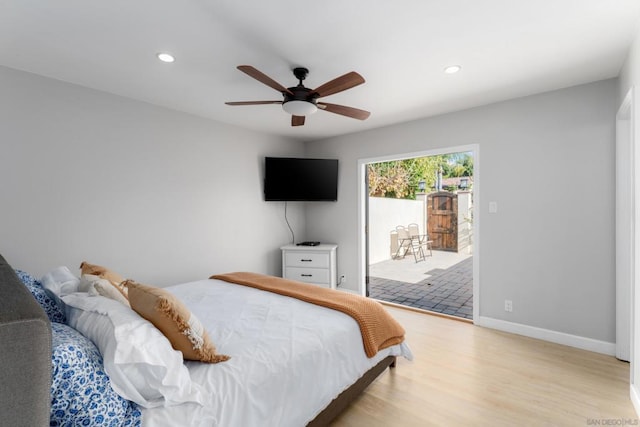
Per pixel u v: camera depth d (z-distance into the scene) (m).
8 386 0.73
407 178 7.82
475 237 3.33
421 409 1.94
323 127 4.11
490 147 3.21
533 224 2.98
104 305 1.33
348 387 1.83
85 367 0.98
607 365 2.45
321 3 1.64
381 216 7.05
